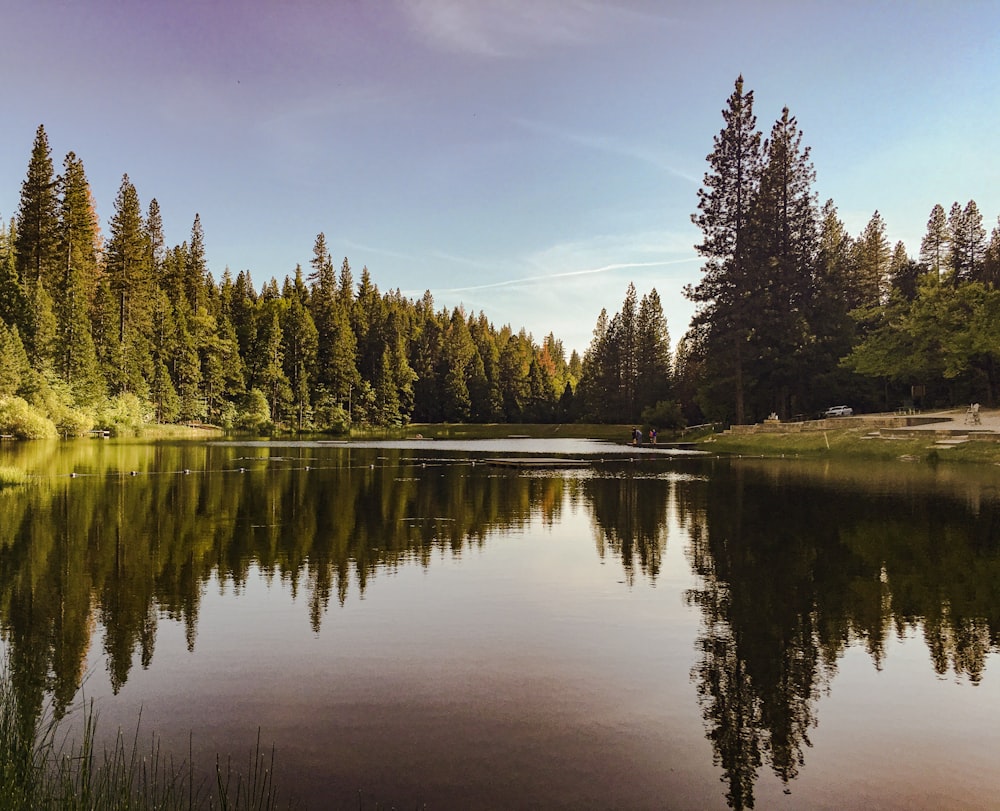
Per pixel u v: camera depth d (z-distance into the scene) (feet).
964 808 16.34
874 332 193.47
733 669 25.02
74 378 193.06
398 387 372.79
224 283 362.53
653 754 18.86
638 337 348.59
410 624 30.04
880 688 23.43
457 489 81.20
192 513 60.39
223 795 16.40
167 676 24.09
